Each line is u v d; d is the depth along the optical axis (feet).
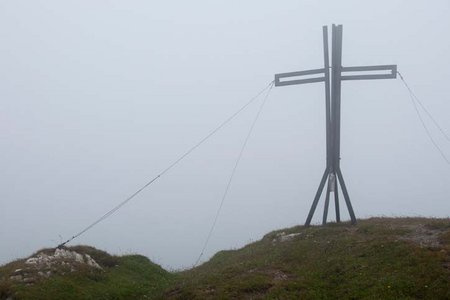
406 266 51.98
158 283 69.15
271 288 52.95
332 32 79.30
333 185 79.41
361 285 50.37
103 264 72.18
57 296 54.44
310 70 81.71
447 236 58.29
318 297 49.62
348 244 62.90
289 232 79.46
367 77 79.56
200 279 60.39
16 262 65.57
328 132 79.61
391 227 68.54
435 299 45.32
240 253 77.97
